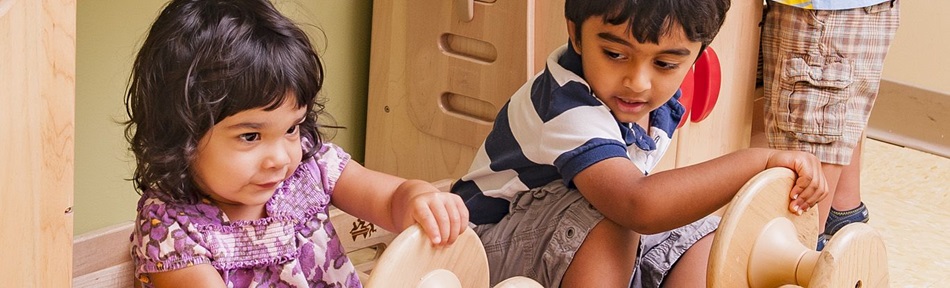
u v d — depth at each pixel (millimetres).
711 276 946
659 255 1190
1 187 717
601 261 1083
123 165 1467
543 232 1128
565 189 1133
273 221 933
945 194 2041
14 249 749
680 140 1530
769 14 1645
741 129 1676
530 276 1134
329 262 979
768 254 990
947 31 2285
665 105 1248
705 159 1605
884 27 1625
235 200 875
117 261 1282
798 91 1636
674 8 1024
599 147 1068
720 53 1572
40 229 792
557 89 1115
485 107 1560
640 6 1023
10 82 714
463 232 887
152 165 853
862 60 1623
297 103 855
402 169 1680
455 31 1541
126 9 1404
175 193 874
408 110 1643
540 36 1495
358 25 1689
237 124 835
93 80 1395
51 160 793
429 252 854
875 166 2172
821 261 947
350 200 996
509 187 1179
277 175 872
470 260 905
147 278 904
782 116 1657
